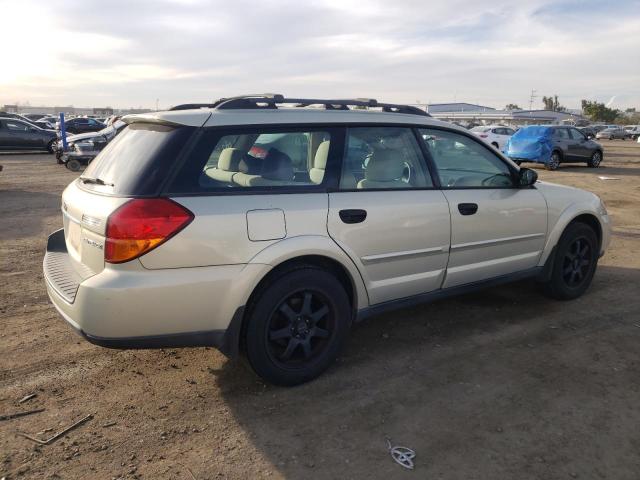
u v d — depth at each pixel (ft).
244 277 10.00
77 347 12.96
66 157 54.70
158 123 10.57
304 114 11.48
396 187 12.26
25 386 11.13
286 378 11.01
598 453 9.02
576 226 15.94
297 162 11.19
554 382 11.42
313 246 10.65
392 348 13.10
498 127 80.43
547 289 16.08
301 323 11.03
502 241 14.08
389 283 12.18
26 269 19.16
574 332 14.03
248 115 10.83
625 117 372.79
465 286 13.82
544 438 9.43
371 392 11.02
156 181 9.57
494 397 10.82
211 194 9.91
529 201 14.60
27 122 76.74
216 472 8.55
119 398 10.73
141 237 9.18
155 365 12.14
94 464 8.70
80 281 9.91
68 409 10.30
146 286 9.28
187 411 10.29
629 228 27.53
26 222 27.50
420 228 12.30
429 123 13.23
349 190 11.50
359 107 12.89
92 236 9.73
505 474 8.50
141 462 8.77
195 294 9.66
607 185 46.11
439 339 13.64
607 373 11.81
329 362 11.55
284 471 8.59
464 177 13.65
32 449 9.06
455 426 9.82
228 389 11.11
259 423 9.91
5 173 51.98
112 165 10.60
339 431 9.66
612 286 17.81
